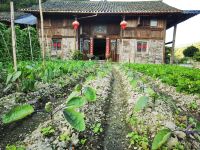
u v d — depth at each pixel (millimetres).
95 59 24188
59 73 8359
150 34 23297
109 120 4336
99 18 24047
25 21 26828
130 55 23672
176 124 3674
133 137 3369
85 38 24500
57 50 23969
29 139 3133
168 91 6992
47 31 23828
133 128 3852
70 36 23781
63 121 3467
